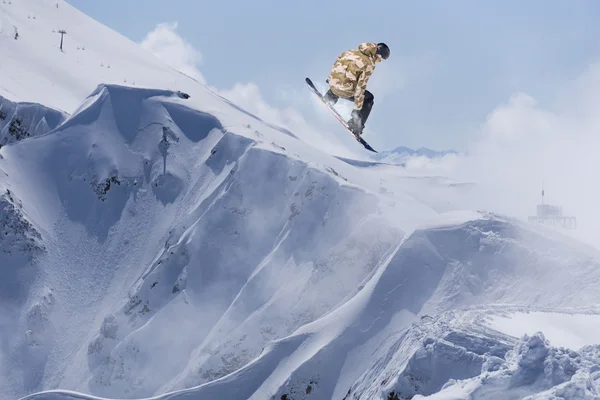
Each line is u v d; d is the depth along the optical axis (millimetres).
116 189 67188
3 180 65000
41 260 61594
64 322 58344
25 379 54219
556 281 33344
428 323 26047
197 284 54469
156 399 34844
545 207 58219
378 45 15781
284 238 54719
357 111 15922
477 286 35719
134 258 62188
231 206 58406
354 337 35406
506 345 19344
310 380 34062
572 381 13117
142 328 52094
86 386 51062
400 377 20125
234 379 35531
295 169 59094
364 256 49625
